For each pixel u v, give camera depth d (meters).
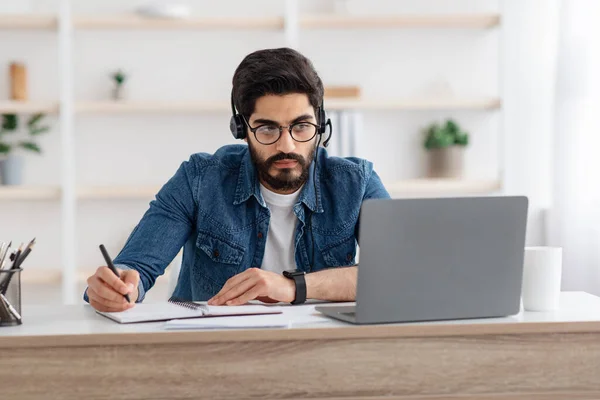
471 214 1.42
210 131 3.93
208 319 1.38
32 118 3.79
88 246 3.91
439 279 1.41
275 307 1.60
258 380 1.32
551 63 3.88
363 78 3.92
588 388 1.38
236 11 3.90
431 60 3.93
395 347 1.35
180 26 3.72
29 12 3.81
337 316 1.43
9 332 1.33
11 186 3.69
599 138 3.33
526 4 3.87
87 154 3.90
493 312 1.45
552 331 1.37
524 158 3.90
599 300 1.69
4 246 1.45
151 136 3.92
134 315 1.45
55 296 3.87
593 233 3.37
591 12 3.33
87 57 3.87
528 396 1.37
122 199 3.92
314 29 3.90
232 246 1.97
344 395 1.34
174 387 1.31
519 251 1.46
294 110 1.78
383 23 3.72
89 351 1.30
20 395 1.30
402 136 3.92
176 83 3.90
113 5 3.85
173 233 1.95
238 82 1.82
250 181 1.97
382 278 1.37
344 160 2.05
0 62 3.83
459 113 3.94
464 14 3.71
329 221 2.00
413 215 1.38
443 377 1.35
